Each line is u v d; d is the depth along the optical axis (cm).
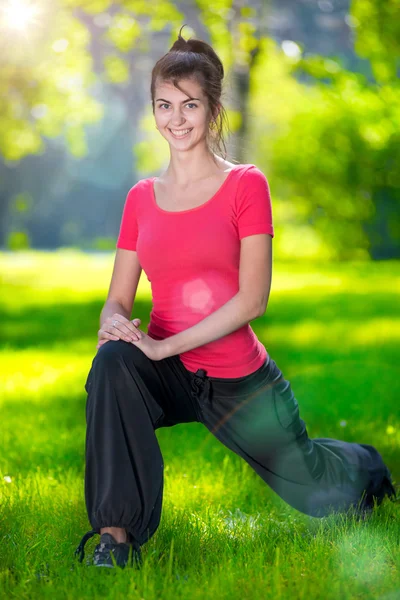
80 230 11731
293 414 662
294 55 3659
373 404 1297
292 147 5869
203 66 633
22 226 11650
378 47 3447
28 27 3512
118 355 598
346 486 706
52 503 765
